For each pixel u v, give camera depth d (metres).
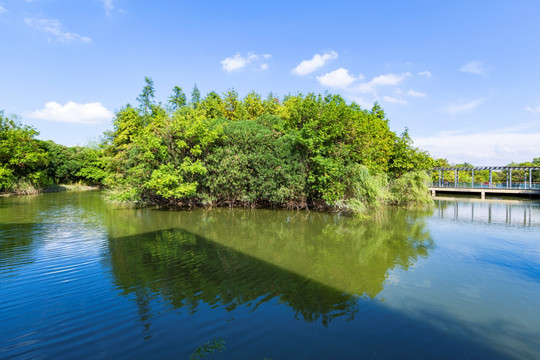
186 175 17.88
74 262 7.60
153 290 5.86
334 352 3.83
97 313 4.88
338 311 5.03
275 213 16.81
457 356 3.82
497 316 4.94
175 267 7.26
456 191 36.81
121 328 4.41
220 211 17.56
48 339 4.09
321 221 14.22
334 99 18.89
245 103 34.09
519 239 10.64
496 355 3.87
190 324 4.53
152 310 5.00
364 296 5.66
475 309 5.17
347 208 16.25
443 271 7.11
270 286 6.11
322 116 17.39
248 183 18.38
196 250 8.82
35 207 18.91
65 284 6.13
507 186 35.75
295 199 17.89
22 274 6.73
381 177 19.36
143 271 6.98
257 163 17.64
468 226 13.34
